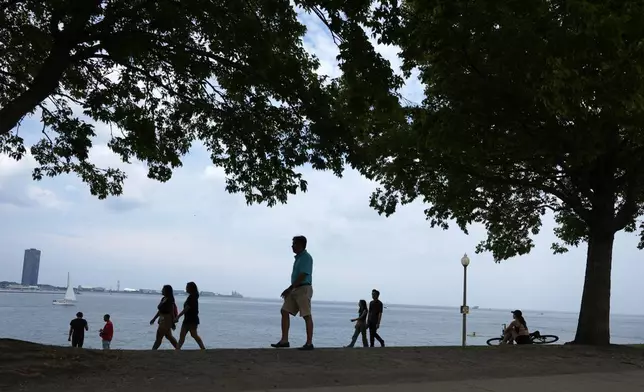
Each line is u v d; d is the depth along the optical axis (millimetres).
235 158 13648
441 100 14789
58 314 83750
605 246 14844
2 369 6918
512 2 9766
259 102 11602
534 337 18156
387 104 9578
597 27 9039
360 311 17719
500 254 19562
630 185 14625
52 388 6461
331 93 12195
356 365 8828
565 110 10383
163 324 13234
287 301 10109
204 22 9633
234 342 38344
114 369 7633
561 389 8023
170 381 7113
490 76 11758
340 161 10914
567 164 13930
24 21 11258
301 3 9883
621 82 9922
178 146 13992
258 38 9641
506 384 8234
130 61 11617
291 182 13156
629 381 9031
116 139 14344
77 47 9992
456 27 11500
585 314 14781
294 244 10039
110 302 194375
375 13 9836
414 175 16078
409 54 11469
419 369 9023
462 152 13266
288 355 9266
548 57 9844
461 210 17234
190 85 12039
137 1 9656
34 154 14727
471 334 62438
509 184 15828
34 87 9133
